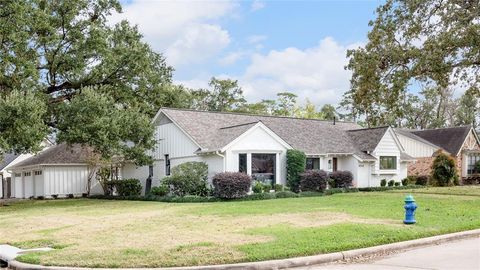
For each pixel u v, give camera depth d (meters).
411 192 28.30
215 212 18.06
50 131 30.72
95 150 29.50
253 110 66.50
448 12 23.34
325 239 11.05
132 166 35.62
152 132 30.56
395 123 68.19
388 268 8.94
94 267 9.20
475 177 42.56
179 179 27.12
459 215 15.47
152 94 36.38
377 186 34.12
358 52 25.66
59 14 31.50
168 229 13.71
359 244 10.63
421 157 42.41
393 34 24.95
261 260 9.41
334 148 33.41
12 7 26.94
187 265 9.18
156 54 36.78
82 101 28.14
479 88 24.52
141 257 9.68
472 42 21.98
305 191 29.03
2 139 23.92
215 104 65.19
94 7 33.84
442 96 66.44
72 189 36.69
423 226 13.04
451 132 45.16
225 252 9.86
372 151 34.06
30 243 12.20
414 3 24.09
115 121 28.02
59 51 32.25
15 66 29.02
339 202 21.31
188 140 29.50
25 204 30.11
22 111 24.66
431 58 22.77
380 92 24.77
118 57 32.56
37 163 36.22
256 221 14.85
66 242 12.01
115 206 24.12
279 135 32.19
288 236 11.46
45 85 32.47
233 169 27.38
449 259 9.62
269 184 28.19
